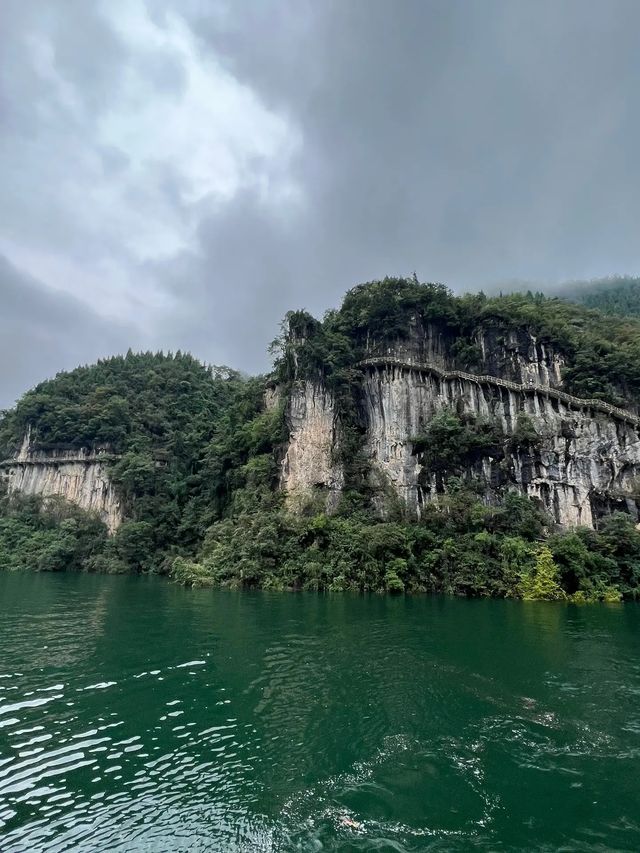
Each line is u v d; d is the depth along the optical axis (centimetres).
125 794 1116
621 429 6175
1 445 10612
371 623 3100
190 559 6694
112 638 2595
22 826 996
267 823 1025
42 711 1573
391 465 6338
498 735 1462
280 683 1880
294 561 5359
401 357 6969
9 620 3102
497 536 5303
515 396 6581
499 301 7612
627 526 5362
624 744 1416
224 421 8875
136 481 8688
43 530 8775
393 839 986
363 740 1411
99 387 10606
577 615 3662
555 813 1082
